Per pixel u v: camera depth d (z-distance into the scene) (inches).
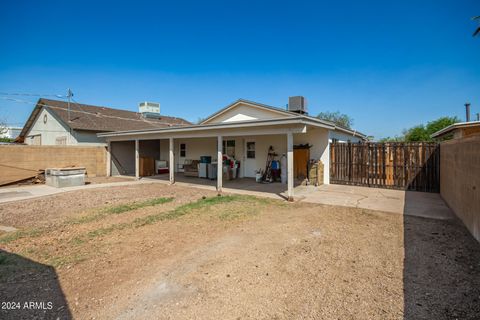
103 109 797.9
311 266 134.7
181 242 172.2
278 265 136.5
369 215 235.6
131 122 776.9
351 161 416.8
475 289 109.9
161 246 165.3
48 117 669.3
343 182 424.8
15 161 446.3
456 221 212.8
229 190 385.1
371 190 370.9
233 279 122.3
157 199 318.3
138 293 111.2
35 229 201.2
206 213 249.1
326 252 152.7
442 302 101.3
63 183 423.2
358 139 695.1
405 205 273.6
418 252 150.4
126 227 205.6
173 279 123.0
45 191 378.9
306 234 185.8
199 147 625.0
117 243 171.0
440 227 197.3
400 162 374.0
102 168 591.5
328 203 288.8
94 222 220.2
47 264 139.8
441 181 321.7
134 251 157.3
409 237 176.1
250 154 530.9
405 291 109.7
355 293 109.0
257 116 494.3
